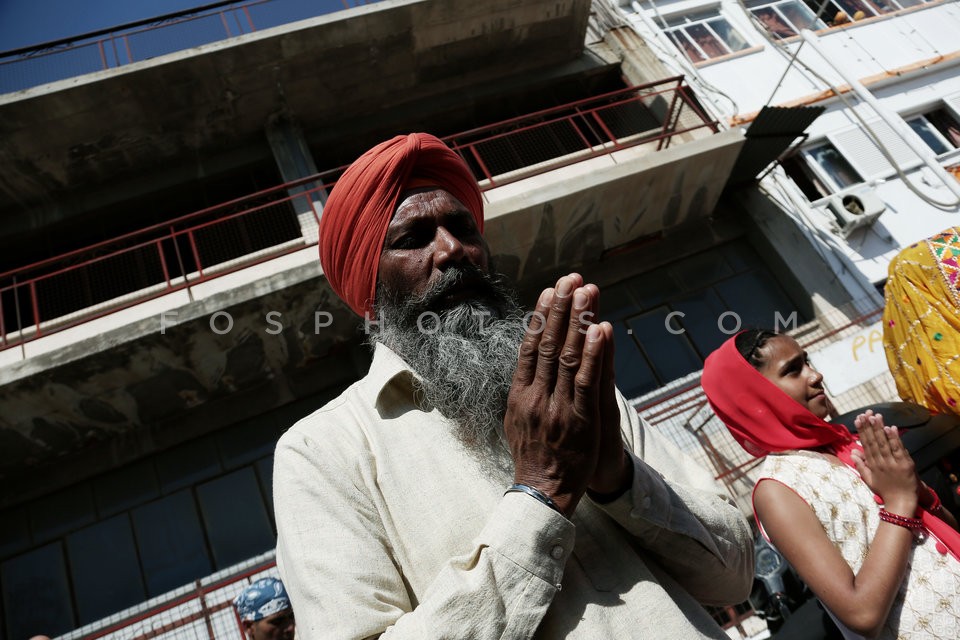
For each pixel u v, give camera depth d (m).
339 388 8.66
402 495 1.08
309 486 1.08
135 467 8.18
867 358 7.71
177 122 9.52
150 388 7.98
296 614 1.02
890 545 1.73
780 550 1.91
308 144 10.24
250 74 9.43
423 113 10.70
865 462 1.92
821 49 9.60
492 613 0.88
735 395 2.21
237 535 7.73
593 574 1.02
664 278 9.77
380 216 1.31
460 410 1.15
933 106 10.92
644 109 10.87
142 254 9.80
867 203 9.50
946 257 2.75
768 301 9.58
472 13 9.98
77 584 7.50
